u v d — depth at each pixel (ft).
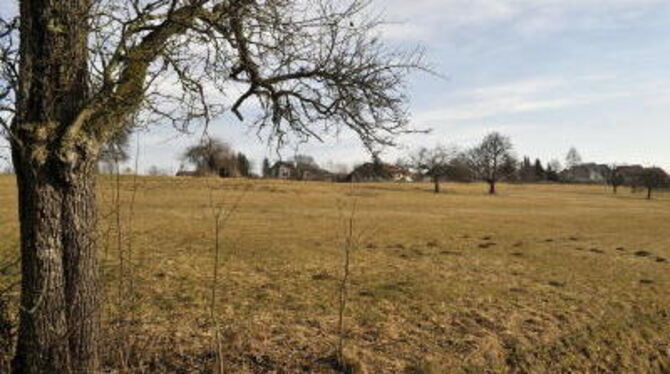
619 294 59.93
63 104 21.20
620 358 44.52
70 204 21.34
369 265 68.44
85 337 21.98
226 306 44.68
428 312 47.55
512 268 71.72
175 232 87.30
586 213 190.39
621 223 149.79
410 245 88.99
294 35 24.91
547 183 535.19
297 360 34.63
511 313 49.39
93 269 22.20
